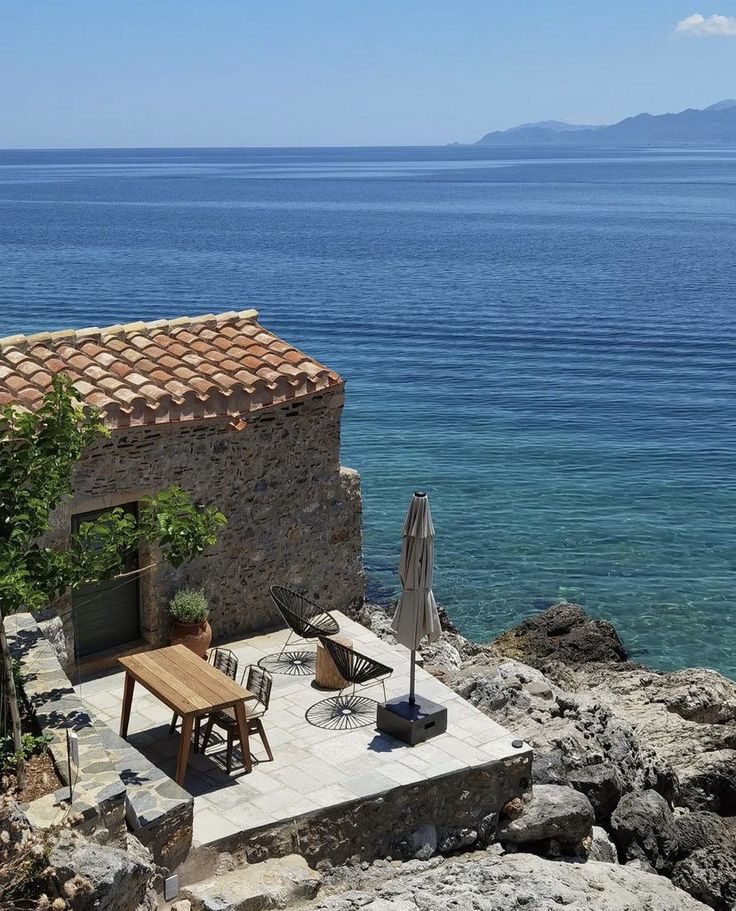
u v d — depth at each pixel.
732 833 16.22
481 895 11.59
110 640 17.00
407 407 51.16
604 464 42.22
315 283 93.69
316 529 19.12
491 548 33.12
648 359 63.38
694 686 20.16
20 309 74.00
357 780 13.24
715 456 43.53
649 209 190.25
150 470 16.62
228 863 11.91
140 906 10.01
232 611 18.14
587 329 73.06
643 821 14.91
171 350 18.64
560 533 34.50
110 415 15.92
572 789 14.32
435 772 13.46
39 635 13.52
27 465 12.06
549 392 54.62
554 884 12.05
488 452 43.66
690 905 12.55
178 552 13.06
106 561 12.82
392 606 26.02
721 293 89.44
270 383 17.81
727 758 18.25
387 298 85.75
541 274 101.62
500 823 13.95
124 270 98.56
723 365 61.72
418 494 14.38
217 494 17.52
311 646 17.86
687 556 32.75
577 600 29.61
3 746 10.66
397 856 13.19
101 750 10.74
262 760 13.80
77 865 8.87
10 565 11.72
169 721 14.95
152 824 10.90
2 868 8.35
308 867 12.31
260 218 167.00
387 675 16.67
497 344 67.62
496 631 27.80
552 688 17.17
